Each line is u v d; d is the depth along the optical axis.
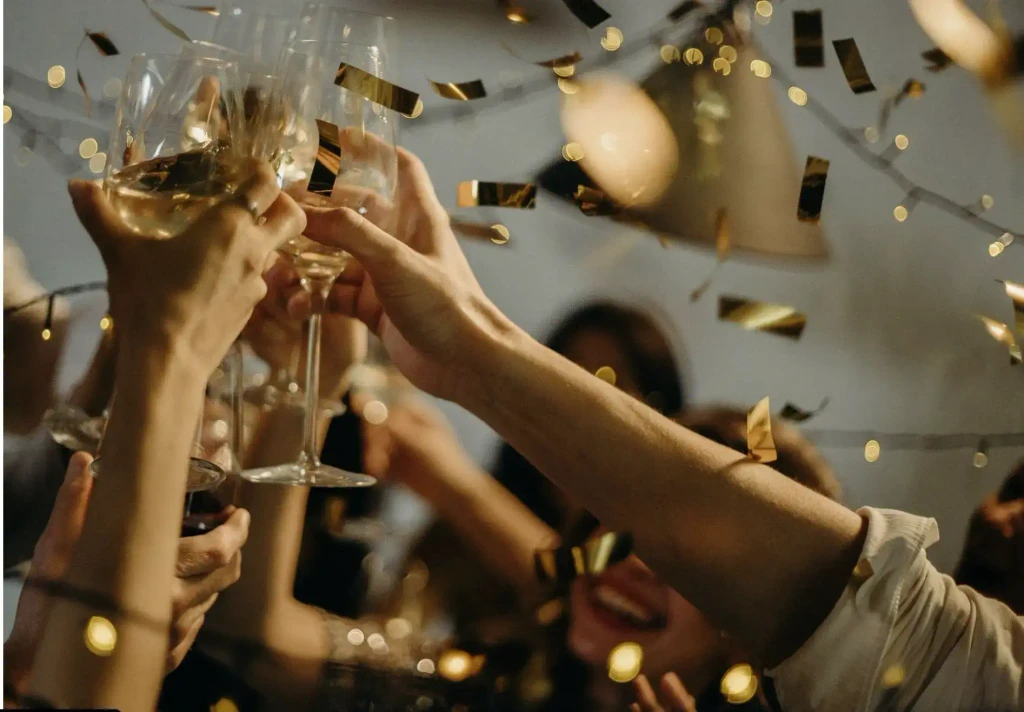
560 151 1.36
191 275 0.94
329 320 1.17
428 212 1.08
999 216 1.48
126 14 1.25
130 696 0.91
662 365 1.33
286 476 1.05
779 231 1.38
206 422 1.04
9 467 1.13
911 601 1.00
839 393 1.42
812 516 1.02
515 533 1.17
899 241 1.45
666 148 1.33
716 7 1.34
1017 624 1.02
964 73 1.45
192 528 0.99
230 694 1.04
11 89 1.21
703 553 1.02
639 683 1.07
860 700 0.99
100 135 1.24
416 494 1.19
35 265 1.20
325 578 1.11
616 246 1.37
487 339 1.04
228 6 1.16
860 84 1.20
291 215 0.97
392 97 1.00
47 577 0.94
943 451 1.40
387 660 1.07
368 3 1.30
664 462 1.02
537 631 1.10
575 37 1.35
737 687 1.02
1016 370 1.46
